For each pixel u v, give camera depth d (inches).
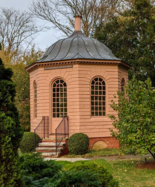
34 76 657.0
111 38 884.6
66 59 584.7
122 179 343.6
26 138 560.1
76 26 710.5
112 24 906.1
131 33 875.4
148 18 855.7
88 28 1075.3
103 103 612.7
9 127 164.6
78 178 207.6
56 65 603.5
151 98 395.2
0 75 185.9
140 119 389.4
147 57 804.0
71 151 538.9
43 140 584.4
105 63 601.3
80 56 597.0
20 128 179.2
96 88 603.8
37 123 619.8
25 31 1264.8
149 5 847.7
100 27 984.9
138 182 329.7
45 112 609.3
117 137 430.9
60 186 201.0
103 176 222.2
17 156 173.0
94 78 598.2
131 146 403.2
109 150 573.6
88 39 669.9
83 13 1074.1
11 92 179.6
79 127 575.8
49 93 608.7
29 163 236.1
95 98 606.2
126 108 406.6
